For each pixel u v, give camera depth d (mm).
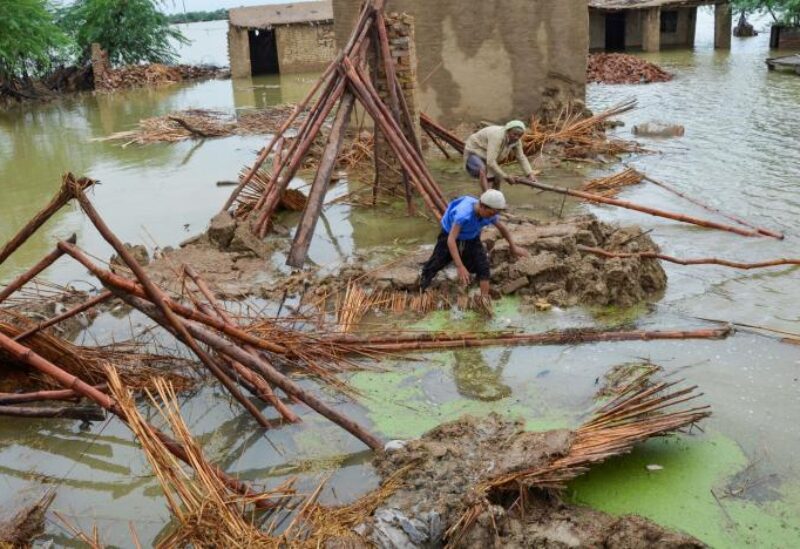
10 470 4773
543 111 13164
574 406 5074
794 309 6301
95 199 11156
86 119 20031
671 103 16547
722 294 6668
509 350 5887
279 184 8797
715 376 5340
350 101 8625
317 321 6344
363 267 7637
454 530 3793
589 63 22094
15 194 11797
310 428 5004
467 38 12805
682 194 9578
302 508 4031
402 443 4461
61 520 4281
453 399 5266
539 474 4039
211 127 16344
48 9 27453
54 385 5496
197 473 4031
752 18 37156
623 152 12062
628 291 6559
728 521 3955
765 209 8852
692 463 4418
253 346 5461
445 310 6641
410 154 8508
